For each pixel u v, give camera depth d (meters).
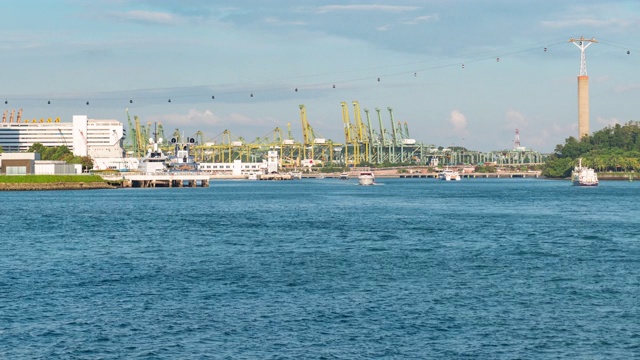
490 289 97.56
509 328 77.56
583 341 73.12
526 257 128.38
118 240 155.50
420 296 92.94
